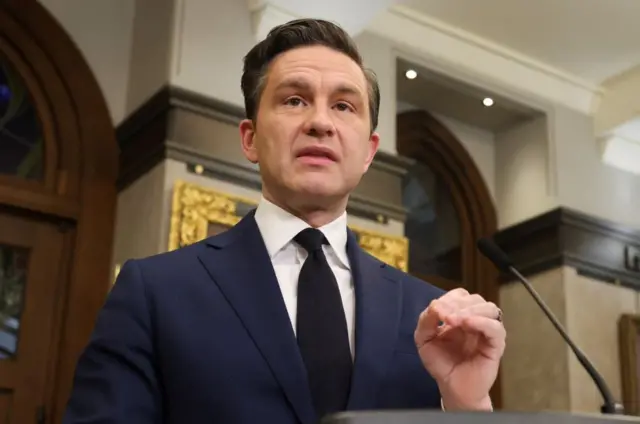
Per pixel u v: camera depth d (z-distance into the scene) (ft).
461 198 13.62
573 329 11.79
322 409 3.52
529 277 12.57
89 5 10.63
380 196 10.57
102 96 10.33
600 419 2.12
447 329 3.57
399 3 11.73
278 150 4.07
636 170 13.82
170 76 9.44
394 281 4.21
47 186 9.77
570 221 12.34
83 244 9.66
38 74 10.10
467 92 12.73
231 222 9.13
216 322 3.67
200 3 9.91
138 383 3.56
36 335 9.27
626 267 12.73
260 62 4.43
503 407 12.30
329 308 3.83
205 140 9.37
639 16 11.72
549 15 11.89
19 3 10.11
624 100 13.32
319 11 10.12
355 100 4.22
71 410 3.56
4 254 9.46
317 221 4.16
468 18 12.10
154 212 8.97
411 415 2.04
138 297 3.75
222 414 3.45
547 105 13.28
